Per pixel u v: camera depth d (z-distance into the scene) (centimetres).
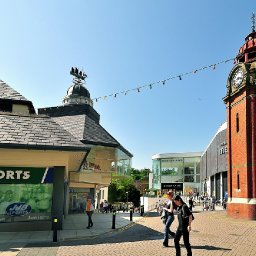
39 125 1717
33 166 1705
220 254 1125
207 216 2727
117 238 1484
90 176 3209
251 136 2606
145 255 1094
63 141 1659
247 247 1278
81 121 3438
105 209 3481
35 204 1694
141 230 1786
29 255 1091
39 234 1557
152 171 8600
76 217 2672
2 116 1695
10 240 1388
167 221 1261
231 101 2956
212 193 6153
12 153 1658
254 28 3008
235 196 2722
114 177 4012
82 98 4631
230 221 2339
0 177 1648
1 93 2162
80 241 1395
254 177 2522
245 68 2698
